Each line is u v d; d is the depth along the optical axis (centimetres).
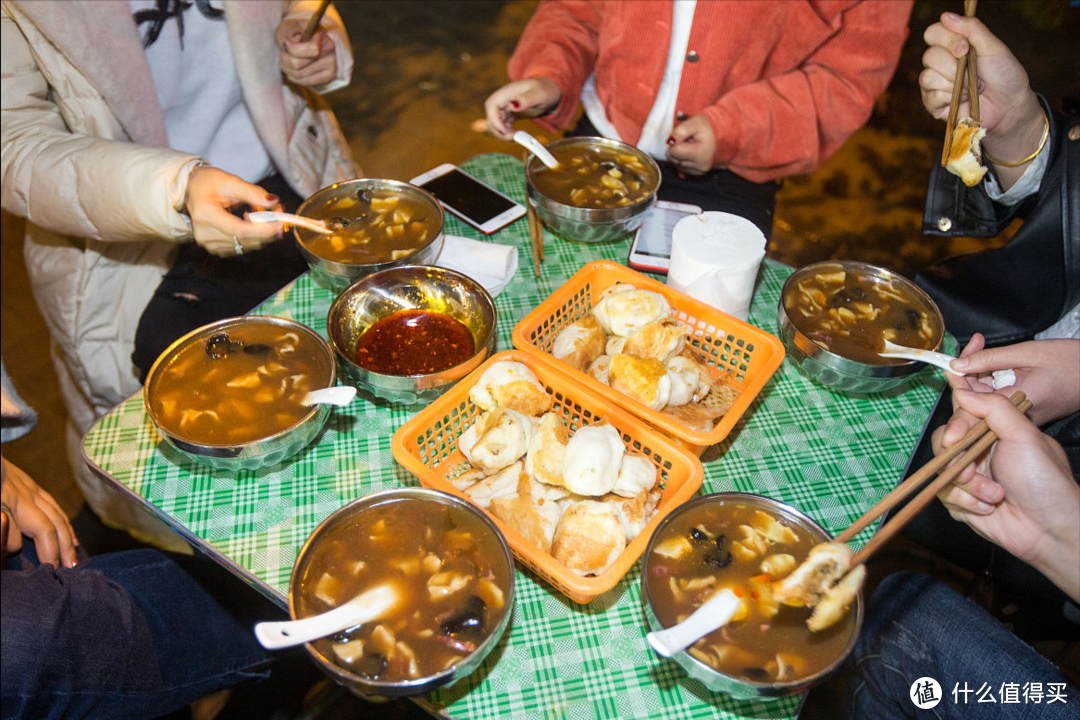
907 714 85
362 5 250
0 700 62
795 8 117
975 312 106
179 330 112
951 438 68
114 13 103
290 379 76
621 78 128
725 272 82
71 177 99
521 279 96
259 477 75
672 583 61
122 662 72
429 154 199
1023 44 233
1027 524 67
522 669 62
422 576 61
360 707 112
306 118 130
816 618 57
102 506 125
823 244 180
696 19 118
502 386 72
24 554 88
